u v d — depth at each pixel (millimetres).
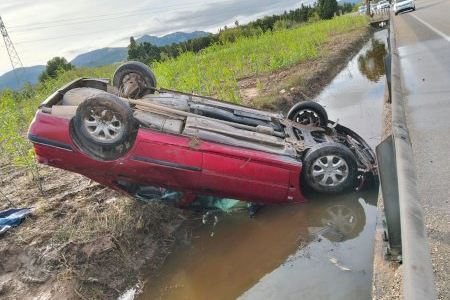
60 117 5566
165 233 6293
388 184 3691
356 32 31312
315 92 14367
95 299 5141
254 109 7566
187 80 13438
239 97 12164
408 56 13531
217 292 5086
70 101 6449
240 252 5715
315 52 20297
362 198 6320
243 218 6438
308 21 55688
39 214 6699
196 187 5984
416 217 3303
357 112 11164
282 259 5395
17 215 6613
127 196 6391
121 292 5316
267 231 6031
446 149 5668
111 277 5465
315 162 6098
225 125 6285
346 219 5918
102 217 6367
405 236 3012
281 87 14016
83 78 7195
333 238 5551
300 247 5531
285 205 6430
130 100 6262
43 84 19156
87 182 7793
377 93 12984
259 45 24062
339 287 4574
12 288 5328
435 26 20234
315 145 6230
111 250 5758
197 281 5324
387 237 3910
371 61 20203
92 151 5547
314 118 8070
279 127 7047
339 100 12930
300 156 6266
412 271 2713
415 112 7586
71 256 5637
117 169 5758
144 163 5715
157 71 18875
